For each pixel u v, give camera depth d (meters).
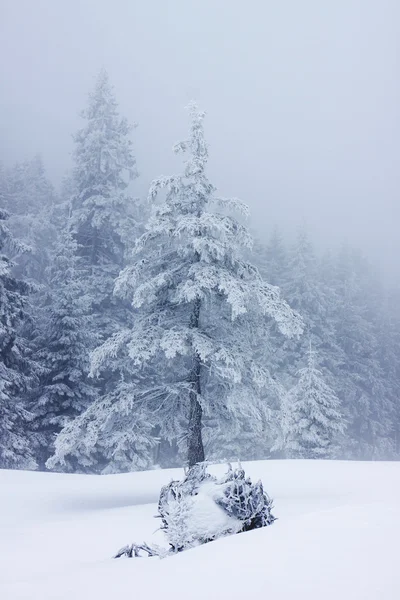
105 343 17.44
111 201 37.56
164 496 5.13
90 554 8.30
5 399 27.47
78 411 30.64
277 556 3.14
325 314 50.69
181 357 18.86
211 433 18.89
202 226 16.97
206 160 18.38
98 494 16.77
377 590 2.36
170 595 2.72
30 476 19.98
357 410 48.91
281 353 42.66
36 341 32.72
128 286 18.31
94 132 39.47
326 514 4.44
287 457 34.16
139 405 17.69
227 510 4.73
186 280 17.27
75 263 36.00
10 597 3.34
